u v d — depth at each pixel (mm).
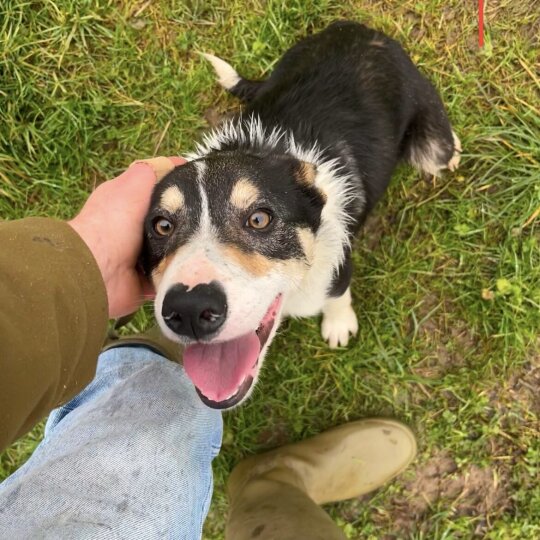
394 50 682
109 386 590
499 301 740
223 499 763
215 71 792
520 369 748
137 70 809
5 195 793
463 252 756
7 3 791
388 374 759
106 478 467
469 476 749
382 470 734
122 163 808
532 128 758
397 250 768
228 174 493
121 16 807
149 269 521
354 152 637
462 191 766
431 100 711
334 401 766
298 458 729
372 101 652
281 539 567
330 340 751
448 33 779
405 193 777
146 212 521
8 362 306
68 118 795
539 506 723
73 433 517
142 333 704
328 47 677
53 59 802
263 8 797
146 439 501
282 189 502
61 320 361
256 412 766
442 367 761
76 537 415
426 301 768
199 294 416
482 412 750
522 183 741
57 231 399
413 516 752
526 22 769
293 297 584
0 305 318
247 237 477
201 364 471
